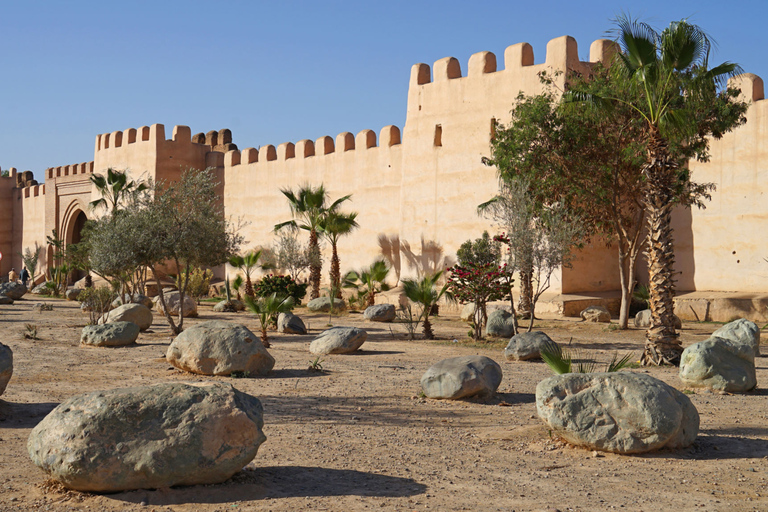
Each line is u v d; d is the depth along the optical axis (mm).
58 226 49938
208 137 43844
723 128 18406
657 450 6559
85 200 47219
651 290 13977
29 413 8297
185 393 5309
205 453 5109
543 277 25016
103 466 4938
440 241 28188
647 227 22938
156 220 17891
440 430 7660
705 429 7645
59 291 39062
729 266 22625
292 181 36656
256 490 5238
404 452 6641
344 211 33875
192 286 34531
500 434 7379
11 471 5746
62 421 5086
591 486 5531
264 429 7586
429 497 5195
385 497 5176
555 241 16938
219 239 18828
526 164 19500
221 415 5211
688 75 14398
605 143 19281
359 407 8969
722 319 21812
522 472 5953
